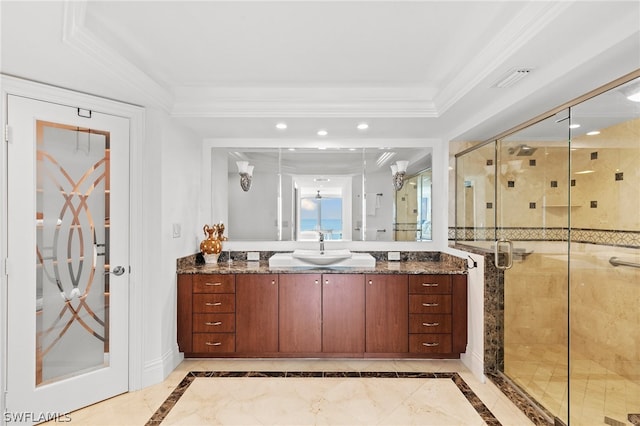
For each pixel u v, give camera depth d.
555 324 2.70
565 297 2.70
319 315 2.98
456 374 2.78
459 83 2.32
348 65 2.32
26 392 2.07
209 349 2.95
